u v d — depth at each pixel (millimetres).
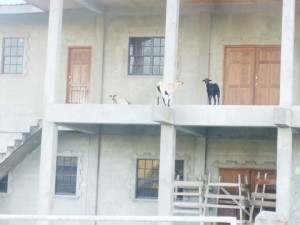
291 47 17375
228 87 21453
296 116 17344
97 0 21656
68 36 23016
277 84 21109
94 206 22219
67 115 19312
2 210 22875
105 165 22344
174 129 18422
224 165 21234
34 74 23188
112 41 22625
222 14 21594
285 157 17359
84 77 22875
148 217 7449
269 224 6617
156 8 22250
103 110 19062
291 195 18906
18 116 23141
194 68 21734
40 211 19344
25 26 23438
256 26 21297
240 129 21141
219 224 20406
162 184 18266
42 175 19438
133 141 22172
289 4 17438
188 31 21844
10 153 20938
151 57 22359
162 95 18203
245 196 20984
